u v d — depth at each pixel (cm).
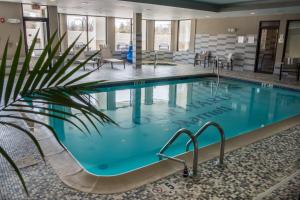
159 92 893
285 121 507
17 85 121
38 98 124
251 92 914
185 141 511
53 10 979
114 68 1216
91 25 1441
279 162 326
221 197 249
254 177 288
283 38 1081
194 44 1484
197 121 624
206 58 1377
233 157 338
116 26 1482
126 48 1527
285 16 1064
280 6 828
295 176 288
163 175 288
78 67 137
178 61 1585
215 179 282
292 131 447
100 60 1162
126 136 531
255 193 257
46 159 324
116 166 416
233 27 1270
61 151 348
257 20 1167
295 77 1056
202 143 506
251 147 373
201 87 983
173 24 1584
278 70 1116
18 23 935
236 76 1085
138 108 716
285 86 910
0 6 898
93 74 1008
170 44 1622
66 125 572
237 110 715
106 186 266
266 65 1180
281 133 436
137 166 417
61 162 317
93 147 479
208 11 1011
